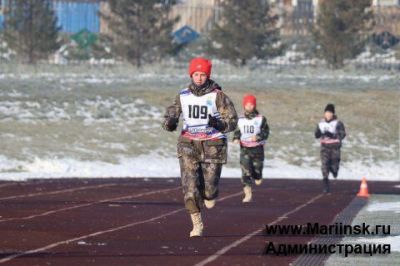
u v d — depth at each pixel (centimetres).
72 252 2661
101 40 13738
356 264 2550
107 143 8594
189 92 3055
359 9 13612
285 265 2527
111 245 2838
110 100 10350
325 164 5684
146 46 13450
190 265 2480
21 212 3822
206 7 16275
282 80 12188
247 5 13388
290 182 6600
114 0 13362
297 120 10288
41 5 13525
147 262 2505
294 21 16100
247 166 4728
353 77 12838
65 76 11725
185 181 3041
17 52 13475
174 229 3319
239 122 4772
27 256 2567
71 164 7494
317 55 13925
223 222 3641
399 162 9206
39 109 9644
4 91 10238
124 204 4344
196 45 15000
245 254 2716
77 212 3894
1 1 15088
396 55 14825
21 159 7488
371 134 10069
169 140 8981
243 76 12288
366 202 4831
